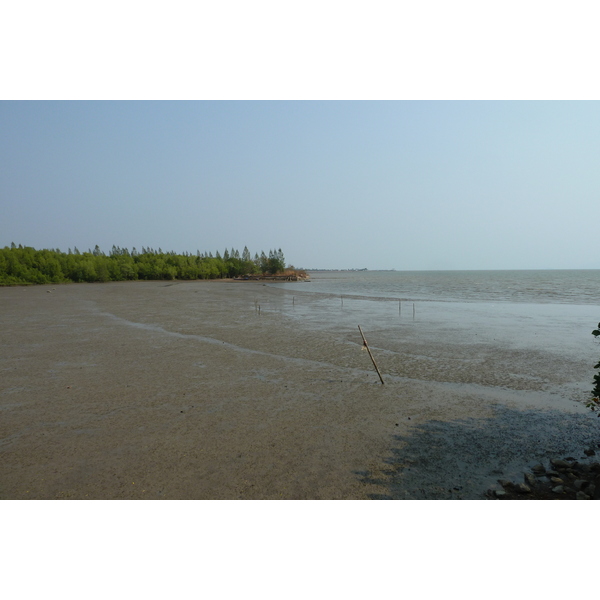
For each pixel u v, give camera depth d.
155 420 10.57
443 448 8.85
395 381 13.94
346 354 17.94
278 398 12.24
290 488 7.28
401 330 24.17
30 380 14.06
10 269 89.00
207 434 9.69
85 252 126.81
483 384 13.55
